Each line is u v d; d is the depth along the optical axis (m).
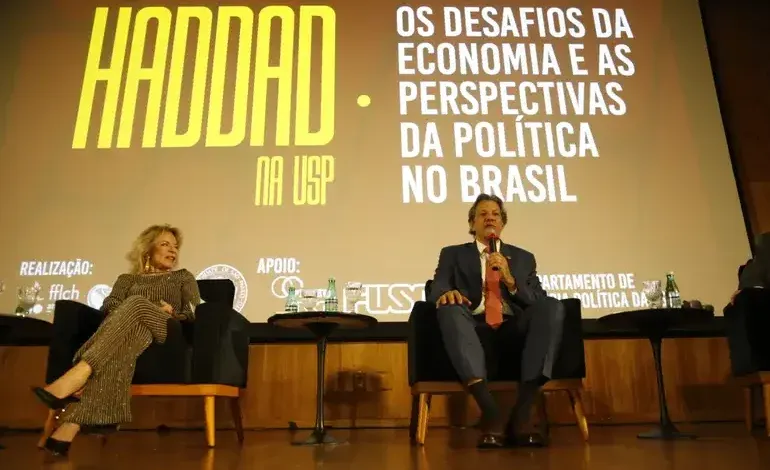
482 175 3.78
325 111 3.87
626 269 3.62
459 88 3.95
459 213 3.71
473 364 2.31
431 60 4.00
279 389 3.48
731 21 4.21
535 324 2.39
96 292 3.52
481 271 2.75
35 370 3.46
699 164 3.81
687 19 4.11
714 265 3.63
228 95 3.88
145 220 3.63
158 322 2.42
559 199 3.74
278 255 3.61
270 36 4.01
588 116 3.90
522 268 2.72
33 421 3.40
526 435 2.29
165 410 3.41
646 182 3.78
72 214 3.62
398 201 3.72
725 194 3.75
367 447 2.41
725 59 4.14
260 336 3.48
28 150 3.73
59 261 3.54
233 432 3.27
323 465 1.86
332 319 2.69
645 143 3.85
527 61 4.01
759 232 3.79
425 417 2.51
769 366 2.58
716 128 3.88
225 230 3.64
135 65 3.92
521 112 3.90
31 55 3.91
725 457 1.86
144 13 4.03
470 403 3.42
